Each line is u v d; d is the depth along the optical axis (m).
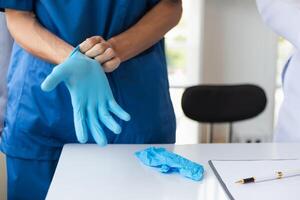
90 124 0.80
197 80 2.15
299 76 1.07
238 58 2.15
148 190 0.71
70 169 0.79
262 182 0.72
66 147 0.90
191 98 1.69
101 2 0.93
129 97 0.96
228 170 0.77
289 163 0.80
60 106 0.93
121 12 0.94
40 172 0.97
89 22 0.94
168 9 1.00
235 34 2.11
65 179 0.74
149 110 0.99
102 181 0.74
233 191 0.68
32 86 0.93
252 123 2.23
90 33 0.95
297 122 1.06
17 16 0.93
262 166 0.78
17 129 0.95
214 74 2.17
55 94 0.92
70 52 0.85
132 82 0.96
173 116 1.09
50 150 0.96
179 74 2.15
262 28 2.10
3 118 1.06
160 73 1.02
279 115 1.15
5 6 0.91
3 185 1.18
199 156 0.85
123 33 0.92
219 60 2.15
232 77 2.17
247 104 1.72
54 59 0.86
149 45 0.95
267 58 2.15
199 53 2.11
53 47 0.87
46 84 0.75
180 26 2.10
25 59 0.96
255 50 2.14
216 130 2.19
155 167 0.79
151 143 1.01
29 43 0.89
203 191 0.70
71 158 0.84
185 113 1.71
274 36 2.11
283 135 1.12
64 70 0.76
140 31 0.93
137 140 0.98
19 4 0.91
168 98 1.06
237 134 2.23
